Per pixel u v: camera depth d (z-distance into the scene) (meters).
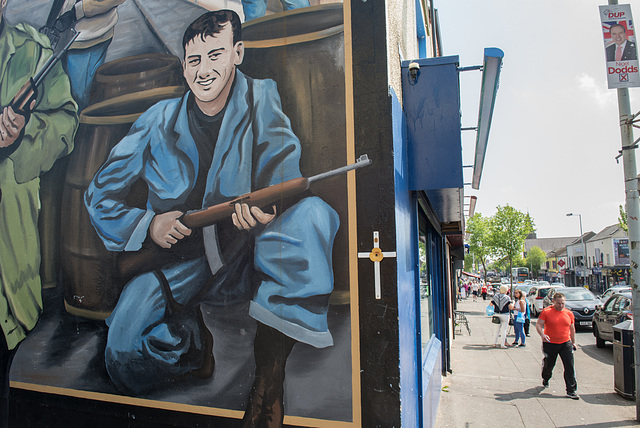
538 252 120.88
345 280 3.55
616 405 6.95
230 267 3.97
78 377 4.57
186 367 4.05
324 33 3.85
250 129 4.02
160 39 4.58
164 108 4.47
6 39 5.57
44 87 5.22
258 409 3.71
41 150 5.14
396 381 3.34
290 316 3.69
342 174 3.65
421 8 7.67
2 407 4.95
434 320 7.80
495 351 12.30
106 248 4.59
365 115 3.64
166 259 4.27
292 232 3.76
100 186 4.71
